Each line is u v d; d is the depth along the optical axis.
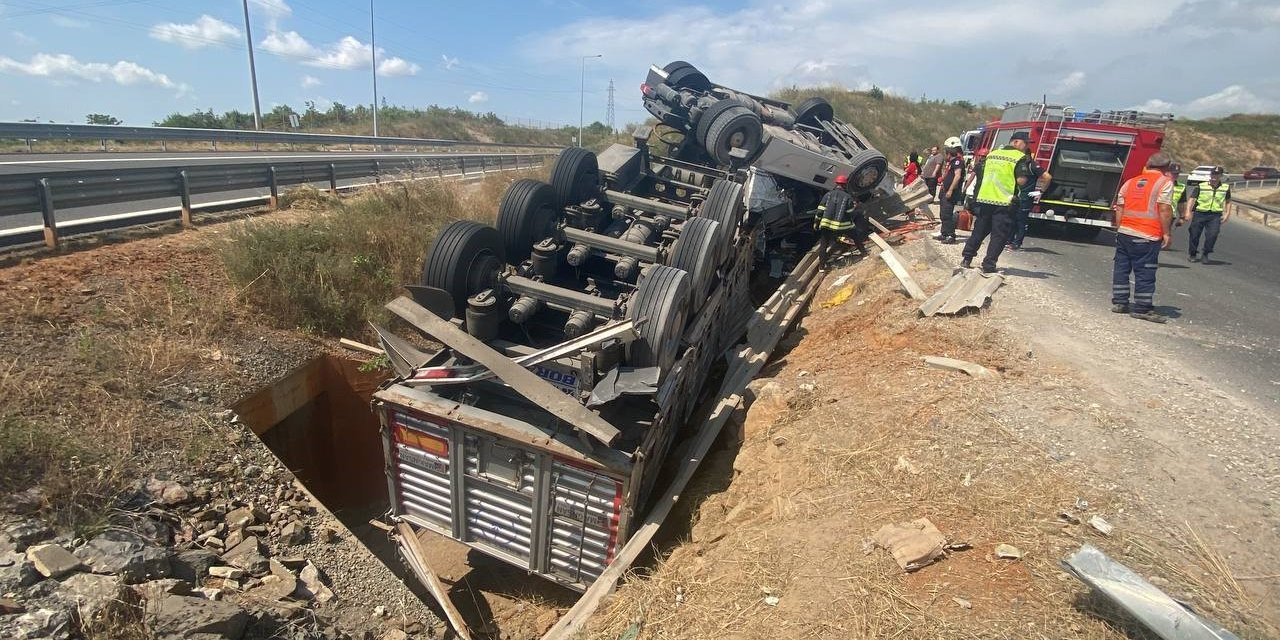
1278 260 11.72
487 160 20.84
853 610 3.11
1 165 12.62
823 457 4.42
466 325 5.21
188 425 4.97
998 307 6.66
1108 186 11.05
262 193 12.69
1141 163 10.74
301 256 7.40
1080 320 6.41
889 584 3.21
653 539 4.57
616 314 4.86
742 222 7.18
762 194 7.95
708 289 5.89
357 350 7.01
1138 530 3.37
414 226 9.34
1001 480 3.85
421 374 4.73
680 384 5.10
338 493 7.21
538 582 5.51
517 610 5.21
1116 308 6.71
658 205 6.82
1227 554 3.19
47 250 6.86
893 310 6.82
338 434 7.09
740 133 8.69
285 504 4.79
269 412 5.96
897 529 3.50
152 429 4.77
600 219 6.70
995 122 15.62
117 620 3.11
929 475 3.97
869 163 9.29
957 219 10.96
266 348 6.32
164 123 29.16
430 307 4.96
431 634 4.17
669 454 5.59
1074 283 7.89
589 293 5.74
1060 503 3.61
